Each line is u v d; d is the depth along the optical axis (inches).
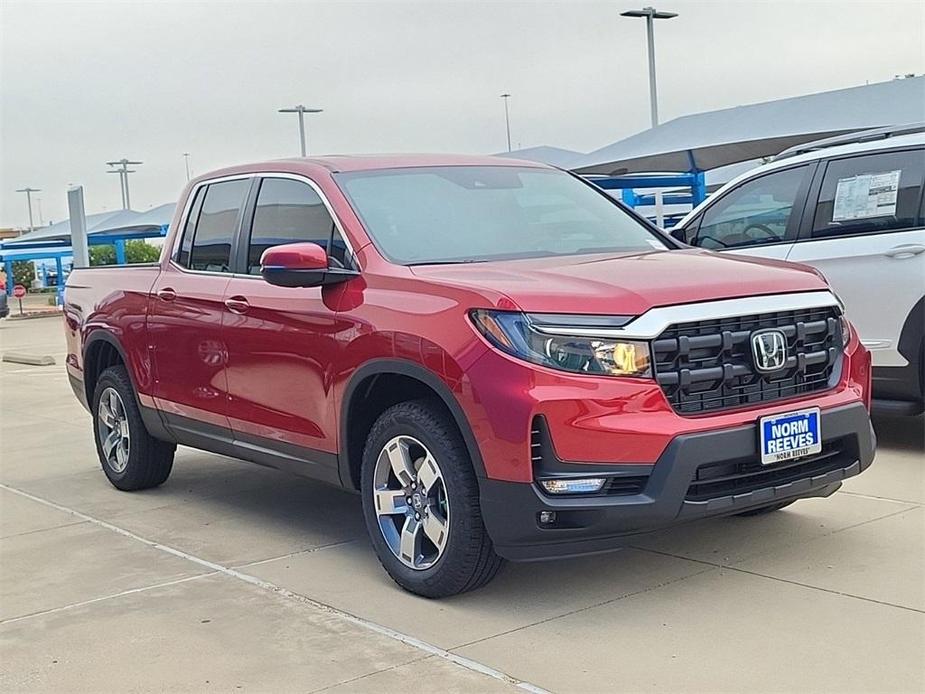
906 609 164.1
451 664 152.8
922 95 506.0
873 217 266.8
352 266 195.3
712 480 163.2
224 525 238.7
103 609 185.2
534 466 158.9
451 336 167.8
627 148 611.2
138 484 273.4
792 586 176.6
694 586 179.3
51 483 294.5
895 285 259.6
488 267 184.5
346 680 149.4
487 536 169.6
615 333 159.3
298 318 201.0
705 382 165.0
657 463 158.2
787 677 142.9
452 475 169.5
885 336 262.7
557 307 161.0
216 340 226.2
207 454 323.9
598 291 164.6
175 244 252.8
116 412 275.3
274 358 208.5
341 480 198.7
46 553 223.0
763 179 294.2
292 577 197.6
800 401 173.8
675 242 220.4
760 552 195.0
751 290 172.7
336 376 191.6
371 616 174.2
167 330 244.1
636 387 159.2
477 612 173.0
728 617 164.9
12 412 448.1
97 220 1476.4
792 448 169.0
